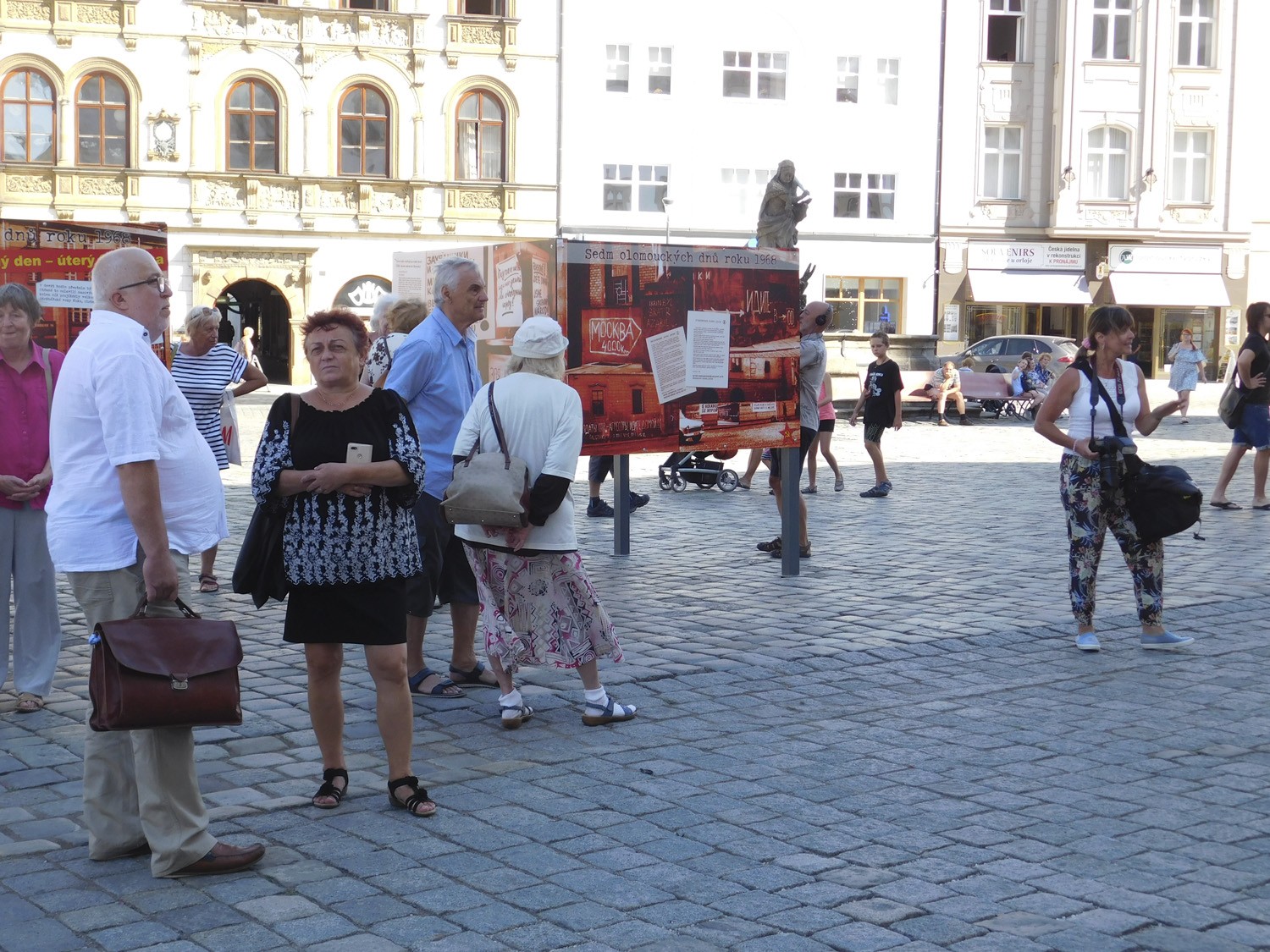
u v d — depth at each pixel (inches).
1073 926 168.2
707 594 400.5
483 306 285.4
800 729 258.2
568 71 1612.9
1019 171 1760.6
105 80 1488.7
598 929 166.4
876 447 658.2
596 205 1640.0
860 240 1724.9
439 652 323.6
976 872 186.4
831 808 212.7
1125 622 361.1
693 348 409.1
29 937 163.6
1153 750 245.0
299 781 225.5
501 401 252.4
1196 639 340.5
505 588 256.5
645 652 323.3
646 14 1630.2
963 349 1764.3
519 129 1603.1
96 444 183.2
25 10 1454.2
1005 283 1755.7
